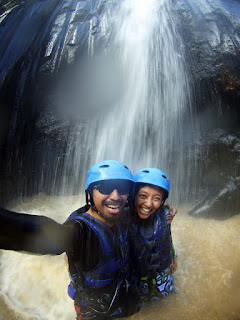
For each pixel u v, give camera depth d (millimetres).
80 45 2959
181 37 2855
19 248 637
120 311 1143
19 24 3389
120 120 2803
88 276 997
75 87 2906
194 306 1509
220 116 2707
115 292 1047
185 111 2729
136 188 1235
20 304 1572
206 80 2660
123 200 1039
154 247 1204
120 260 1025
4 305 1559
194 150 2668
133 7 3125
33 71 2992
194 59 2738
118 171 1044
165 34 2902
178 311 1468
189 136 2705
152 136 2744
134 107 2783
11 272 1818
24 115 2928
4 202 2801
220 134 2660
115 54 2881
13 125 2934
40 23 3291
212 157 2641
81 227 885
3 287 1696
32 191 2932
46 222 708
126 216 1201
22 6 3643
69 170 2852
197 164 2672
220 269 1816
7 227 609
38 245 671
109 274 1012
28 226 646
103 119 2836
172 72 2754
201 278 1730
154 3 3135
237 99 2660
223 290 1630
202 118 2734
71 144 2830
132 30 2953
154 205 1198
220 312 1477
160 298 1404
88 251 919
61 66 2926
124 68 2852
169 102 2742
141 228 1197
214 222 2428
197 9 3027
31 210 2629
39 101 2945
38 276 1781
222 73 2643
